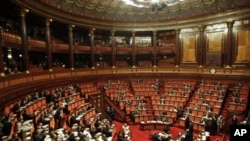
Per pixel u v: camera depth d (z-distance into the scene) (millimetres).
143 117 18297
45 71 17312
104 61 27625
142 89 22672
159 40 27828
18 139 7930
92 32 23984
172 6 24000
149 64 27672
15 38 15219
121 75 25438
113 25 25359
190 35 23594
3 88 11602
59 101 15031
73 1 21094
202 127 15039
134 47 26328
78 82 21391
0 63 11852
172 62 26672
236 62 19859
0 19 17000
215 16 20875
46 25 18141
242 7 18688
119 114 19000
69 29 21469
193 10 23219
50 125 10789
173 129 16609
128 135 13500
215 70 20906
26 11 14992
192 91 20203
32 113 11516
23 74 14203
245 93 16578
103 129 13523
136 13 25891
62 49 21047
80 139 10141
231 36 19953
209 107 16484
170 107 18672
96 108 18672
